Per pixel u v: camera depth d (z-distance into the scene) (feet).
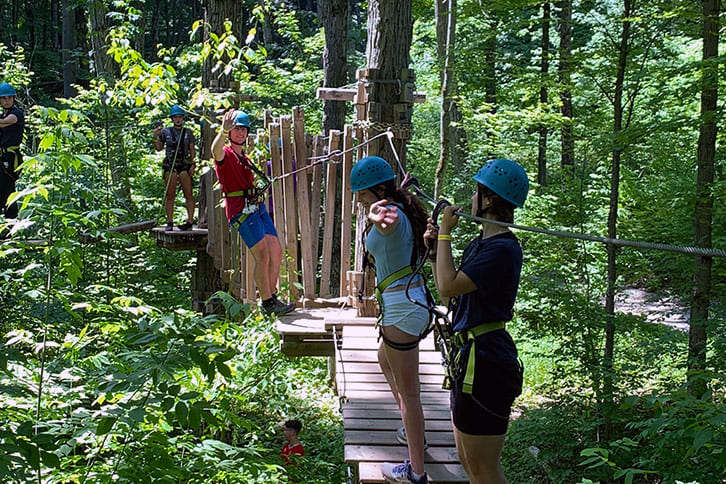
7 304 24.29
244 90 47.88
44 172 11.16
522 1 29.04
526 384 35.50
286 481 15.64
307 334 19.49
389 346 12.06
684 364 23.86
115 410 9.68
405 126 20.92
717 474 16.78
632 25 27.91
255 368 19.75
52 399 11.62
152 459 10.39
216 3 33.01
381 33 20.79
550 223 30.96
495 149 43.29
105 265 33.65
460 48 29.73
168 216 31.37
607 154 28.89
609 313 28.43
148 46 106.52
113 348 13.10
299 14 85.30
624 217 30.86
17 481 9.00
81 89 38.75
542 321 29.14
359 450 13.06
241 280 23.93
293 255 22.36
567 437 26.55
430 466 12.50
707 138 24.56
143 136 42.04
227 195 20.26
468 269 9.38
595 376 26.61
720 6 24.97
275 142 22.02
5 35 89.66
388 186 12.54
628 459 24.17
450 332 10.00
